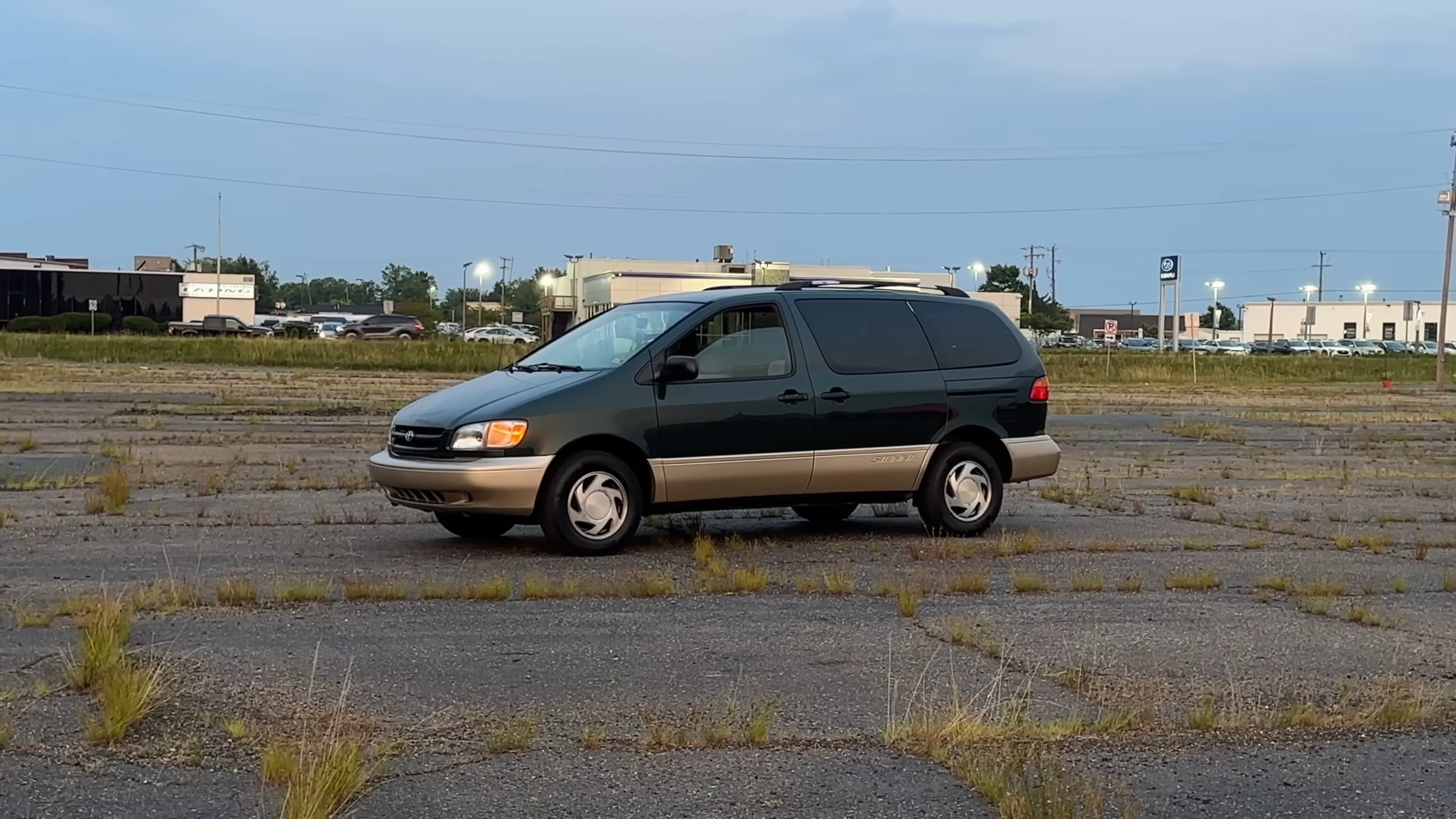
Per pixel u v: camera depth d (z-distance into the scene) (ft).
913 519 37.88
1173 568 30.01
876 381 33.37
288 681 18.79
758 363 32.24
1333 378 194.49
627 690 18.79
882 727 17.25
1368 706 18.54
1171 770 15.80
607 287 192.34
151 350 154.30
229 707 17.40
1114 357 209.67
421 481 29.76
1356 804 14.84
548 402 29.94
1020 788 14.48
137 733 16.21
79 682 18.04
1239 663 21.12
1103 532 35.60
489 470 29.25
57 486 40.34
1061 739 16.85
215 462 48.19
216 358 153.89
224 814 13.71
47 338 167.02
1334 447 69.82
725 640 21.94
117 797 14.14
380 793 14.51
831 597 25.86
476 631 22.22
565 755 15.93
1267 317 485.97
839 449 32.76
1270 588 27.76
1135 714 17.75
